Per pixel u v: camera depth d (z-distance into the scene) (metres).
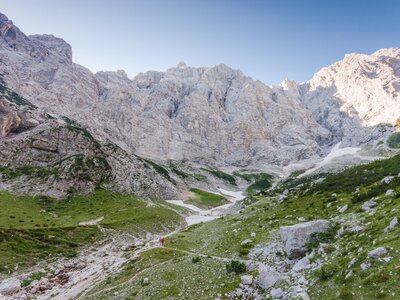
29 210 122.94
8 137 195.12
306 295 32.19
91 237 93.31
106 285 52.62
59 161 177.38
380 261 30.61
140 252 70.44
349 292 28.36
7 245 74.81
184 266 51.06
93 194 158.50
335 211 60.66
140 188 185.75
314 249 43.44
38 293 56.28
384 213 44.47
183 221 136.88
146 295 43.44
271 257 48.44
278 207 83.06
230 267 44.53
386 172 87.00
